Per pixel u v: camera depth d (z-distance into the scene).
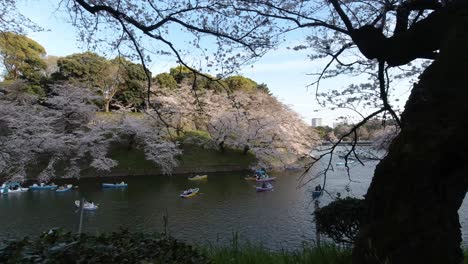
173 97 26.34
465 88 2.46
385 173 2.77
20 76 29.86
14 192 21.98
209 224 15.11
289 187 22.94
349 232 4.71
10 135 24.52
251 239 12.97
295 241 12.62
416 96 2.68
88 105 29.55
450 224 2.65
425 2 3.44
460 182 2.70
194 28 4.09
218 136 29.16
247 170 31.62
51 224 15.12
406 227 2.61
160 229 14.23
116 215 16.64
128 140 31.30
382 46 3.32
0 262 2.18
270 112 32.28
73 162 27.05
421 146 2.54
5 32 6.14
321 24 3.86
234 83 32.06
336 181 23.20
